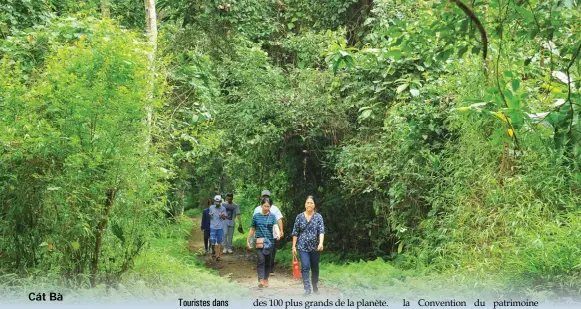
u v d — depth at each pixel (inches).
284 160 641.6
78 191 293.1
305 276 376.8
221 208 629.0
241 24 647.8
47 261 305.0
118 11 605.9
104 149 297.0
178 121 432.8
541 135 320.8
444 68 444.5
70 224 298.2
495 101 228.2
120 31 331.6
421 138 418.6
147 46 343.9
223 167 812.0
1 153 295.6
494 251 318.3
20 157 291.6
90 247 311.1
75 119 291.3
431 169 405.1
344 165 495.8
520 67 351.9
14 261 304.0
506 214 327.6
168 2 627.8
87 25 375.6
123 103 293.3
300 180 657.0
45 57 342.6
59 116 299.1
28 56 377.1
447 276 333.1
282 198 698.2
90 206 299.0
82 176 290.8
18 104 297.7
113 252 324.8
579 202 316.8
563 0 198.2
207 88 486.3
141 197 315.6
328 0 676.7
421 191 419.5
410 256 416.8
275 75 599.5
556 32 208.2
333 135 553.0
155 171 321.7
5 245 303.4
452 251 352.2
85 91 288.5
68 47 310.8
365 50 383.9
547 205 316.2
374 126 499.5
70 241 300.2
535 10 205.2
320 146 593.3
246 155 657.0
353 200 561.6
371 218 540.7
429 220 389.4
